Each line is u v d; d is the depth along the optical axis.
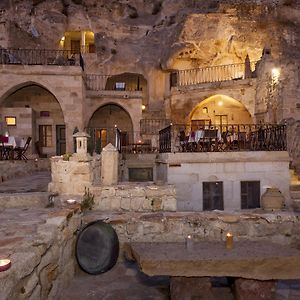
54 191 6.96
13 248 3.52
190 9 24.97
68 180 6.84
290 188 11.11
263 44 22.23
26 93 20.56
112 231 5.85
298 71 17.52
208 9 24.92
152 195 7.19
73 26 26.03
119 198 7.09
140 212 6.70
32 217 5.35
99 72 25.53
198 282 4.52
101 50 25.86
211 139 11.73
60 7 25.48
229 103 22.14
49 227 4.40
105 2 26.48
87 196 6.82
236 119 22.17
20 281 3.07
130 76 27.53
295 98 16.66
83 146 7.04
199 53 23.66
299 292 5.05
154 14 27.38
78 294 4.78
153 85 25.73
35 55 23.22
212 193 10.41
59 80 18.73
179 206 10.27
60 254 4.65
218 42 23.28
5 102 20.11
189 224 6.23
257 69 19.83
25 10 23.81
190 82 24.31
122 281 5.29
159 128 21.77
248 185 10.52
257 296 4.44
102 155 7.96
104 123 23.41
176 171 10.28
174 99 21.98
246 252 4.61
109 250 5.70
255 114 19.56
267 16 22.70
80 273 5.55
